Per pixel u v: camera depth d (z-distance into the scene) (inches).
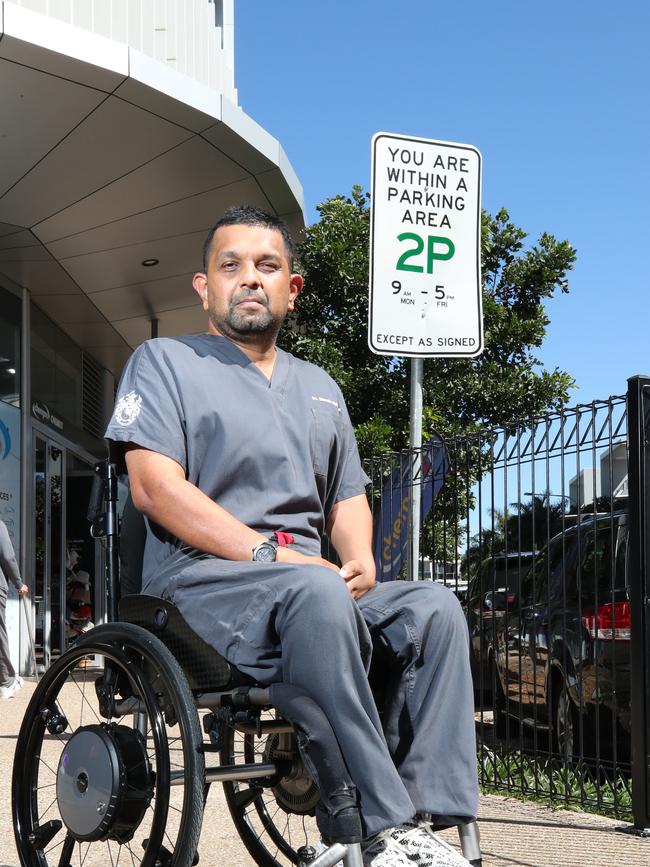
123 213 432.1
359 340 477.4
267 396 104.7
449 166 193.0
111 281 522.6
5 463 497.4
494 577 202.8
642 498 164.2
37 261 484.7
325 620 85.3
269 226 108.5
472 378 476.1
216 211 437.4
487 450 203.5
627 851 145.4
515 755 206.8
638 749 160.7
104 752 95.9
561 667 214.4
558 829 161.8
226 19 526.6
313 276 475.5
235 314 105.7
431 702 94.0
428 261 189.8
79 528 632.4
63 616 580.1
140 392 102.3
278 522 101.5
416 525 205.2
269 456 102.3
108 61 330.6
